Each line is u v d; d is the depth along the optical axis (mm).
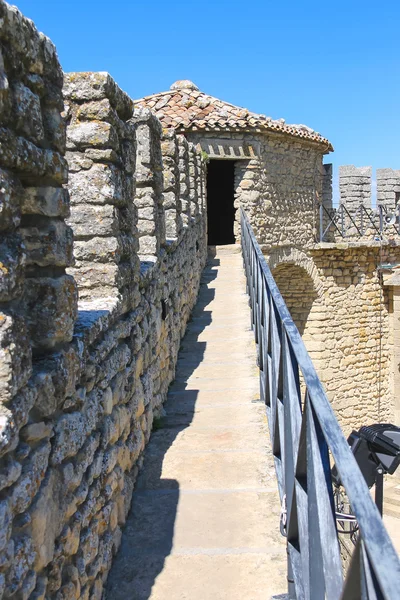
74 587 2893
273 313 4195
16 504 2236
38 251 2727
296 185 19406
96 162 3977
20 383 2217
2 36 2283
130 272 4441
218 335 9023
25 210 2699
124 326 4227
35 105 2547
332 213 22812
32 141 2562
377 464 4711
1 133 2197
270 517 4270
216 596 3516
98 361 3457
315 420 2408
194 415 6129
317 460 2355
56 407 2643
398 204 20375
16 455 2295
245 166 17328
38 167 2559
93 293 4020
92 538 3281
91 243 4004
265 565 3766
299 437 2773
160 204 6609
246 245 11555
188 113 17312
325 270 20109
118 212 4137
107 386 3666
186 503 4484
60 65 2867
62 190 2842
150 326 5605
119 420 4051
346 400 20297
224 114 17172
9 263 2205
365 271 20500
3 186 2180
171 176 8273
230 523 4227
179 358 8078
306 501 2854
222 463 5070
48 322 2709
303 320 20188
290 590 3350
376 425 4871
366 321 20625
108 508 3678
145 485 4750
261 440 5477
